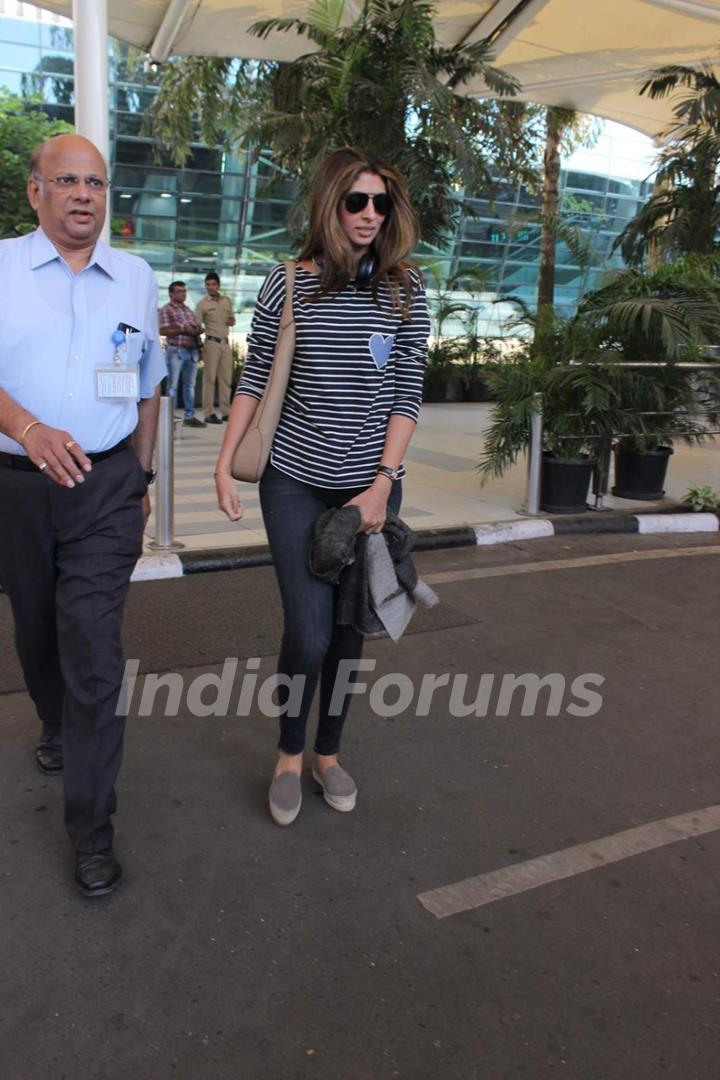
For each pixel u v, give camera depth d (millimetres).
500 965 2355
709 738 3670
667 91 12742
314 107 10570
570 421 7172
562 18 10828
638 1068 2043
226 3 10094
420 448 11180
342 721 3031
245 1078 1978
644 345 7539
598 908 2598
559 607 5211
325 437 2693
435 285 21156
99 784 2537
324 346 2631
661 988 2293
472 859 2805
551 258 17734
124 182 22188
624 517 7168
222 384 13195
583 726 3730
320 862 2758
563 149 20156
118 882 2594
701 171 12000
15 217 16484
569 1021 2174
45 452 2279
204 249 23875
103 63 5863
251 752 3412
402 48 10023
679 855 2867
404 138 10312
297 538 2721
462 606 5148
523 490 8289
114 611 2580
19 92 19844
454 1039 2105
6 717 3551
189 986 2234
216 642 4391
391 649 4453
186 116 16672
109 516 2578
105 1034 2078
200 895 2580
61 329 2492
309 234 2625
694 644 4699
